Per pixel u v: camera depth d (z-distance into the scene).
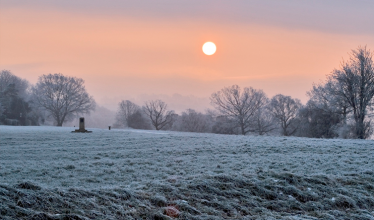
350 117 46.28
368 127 45.06
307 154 17.53
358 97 45.25
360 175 11.95
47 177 13.01
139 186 10.47
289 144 21.75
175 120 89.06
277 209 9.35
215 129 77.69
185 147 21.55
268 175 11.57
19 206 8.05
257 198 9.76
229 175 11.12
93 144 24.98
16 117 87.69
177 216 8.48
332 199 9.86
